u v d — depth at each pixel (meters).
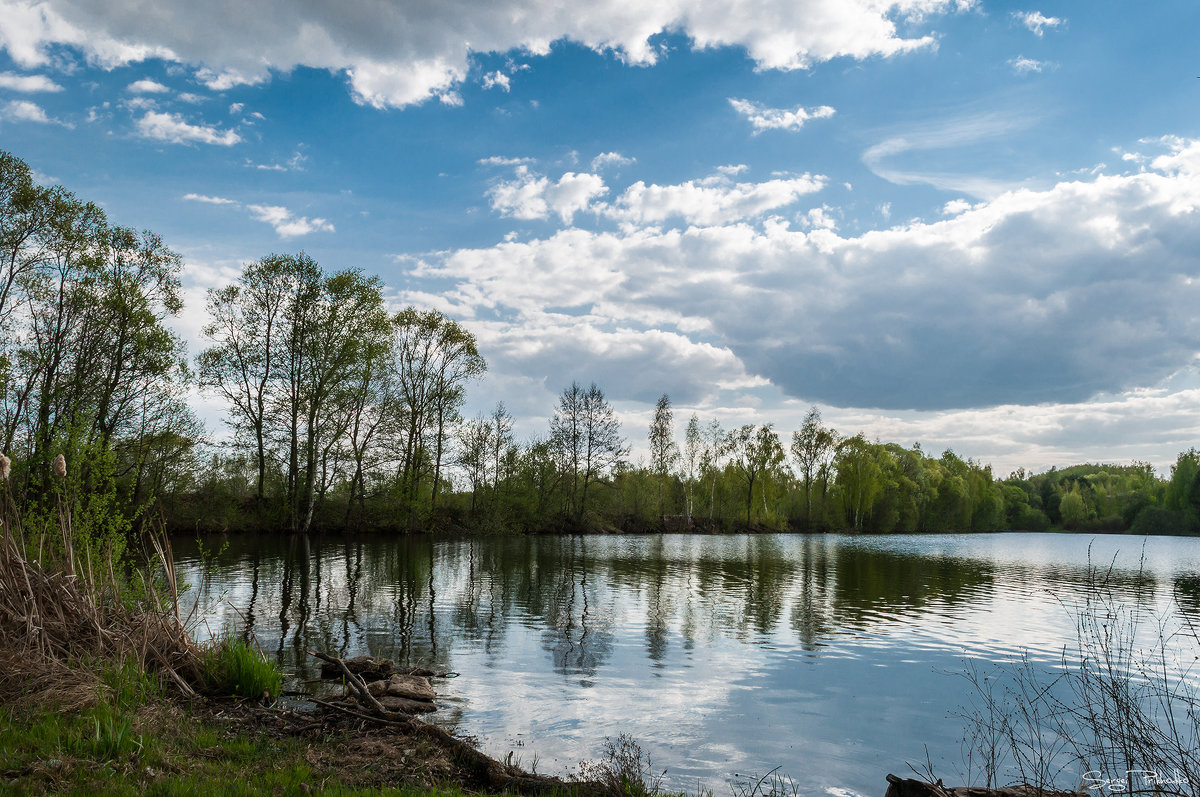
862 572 35.84
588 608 21.53
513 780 7.46
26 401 28.98
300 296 44.06
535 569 33.06
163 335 33.94
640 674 13.43
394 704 10.39
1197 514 72.94
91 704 7.78
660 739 9.85
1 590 9.27
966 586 29.77
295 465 45.22
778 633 18.22
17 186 29.98
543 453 65.88
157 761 6.59
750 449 91.25
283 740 8.19
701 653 15.50
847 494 93.06
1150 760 6.73
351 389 45.62
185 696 9.32
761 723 10.72
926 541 72.62
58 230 31.06
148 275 35.03
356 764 7.54
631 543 56.72
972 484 108.62
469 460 57.91
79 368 31.89
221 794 5.86
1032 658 15.50
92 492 12.64
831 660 15.09
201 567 28.64
